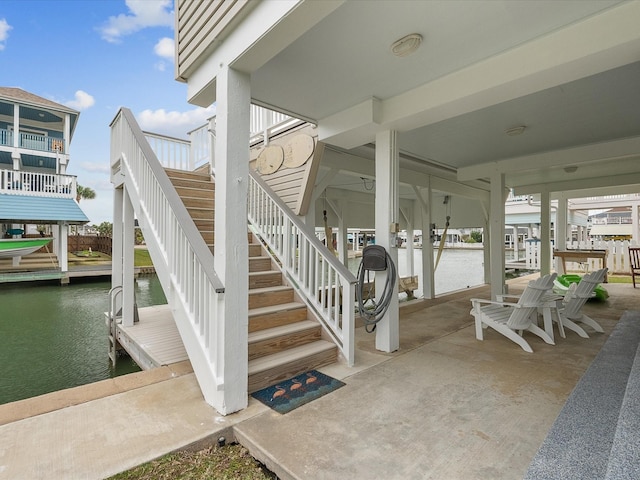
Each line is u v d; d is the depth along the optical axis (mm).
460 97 2863
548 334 3861
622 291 7000
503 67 2613
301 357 3014
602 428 2037
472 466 1739
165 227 3121
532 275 10648
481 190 8656
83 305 8000
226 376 2293
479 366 3146
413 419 2205
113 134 4977
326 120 3908
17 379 3998
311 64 2787
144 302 8367
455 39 2445
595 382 2719
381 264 3564
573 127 4117
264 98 3408
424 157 5523
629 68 2746
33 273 10820
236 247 2393
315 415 2273
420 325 4746
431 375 2941
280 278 3959
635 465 1334
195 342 2602
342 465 1758
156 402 2459
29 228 19953
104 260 15602
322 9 1859
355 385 2750
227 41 2387
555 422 2125
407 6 2086
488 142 4730
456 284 10789
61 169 14359
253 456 1955
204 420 2217
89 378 4059
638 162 5926
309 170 4207
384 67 2830
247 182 2477
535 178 7250
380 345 3637
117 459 1834
